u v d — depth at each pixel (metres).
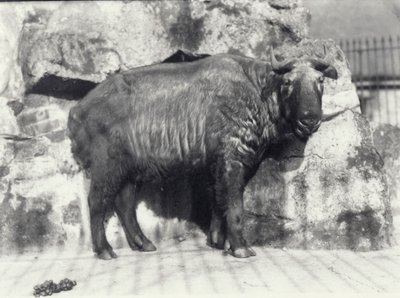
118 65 7.34
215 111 6.38
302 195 6.78
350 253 6.46
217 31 7.39
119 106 6.56
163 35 7.43
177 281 5.41
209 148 6.39
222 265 5.98
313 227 6.72
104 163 6.50
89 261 6.38
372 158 6.79
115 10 7.52
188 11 7.43
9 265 6.34
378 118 11.06
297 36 7.48
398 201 8.01
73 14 7.56
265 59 7.39
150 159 6.59
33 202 6.96
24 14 8.09
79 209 6.97
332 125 6.89
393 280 5.29
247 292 4.97
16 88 7.62
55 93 7.46
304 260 6.14
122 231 6.98
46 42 7.25
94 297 5.00
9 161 7.03
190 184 7.29
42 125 7.35
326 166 6.77
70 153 7.01
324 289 5.04
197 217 7.34
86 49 7.32
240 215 6.39
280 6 7.65
